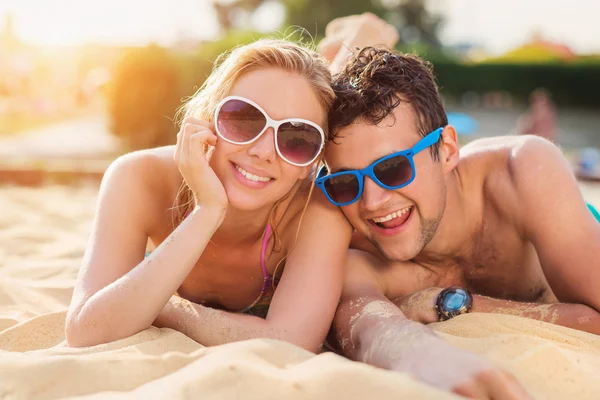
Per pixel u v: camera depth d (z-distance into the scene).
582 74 13.09
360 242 1.19
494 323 0.96
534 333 0.93
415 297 1.09
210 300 1.15
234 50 1.00
